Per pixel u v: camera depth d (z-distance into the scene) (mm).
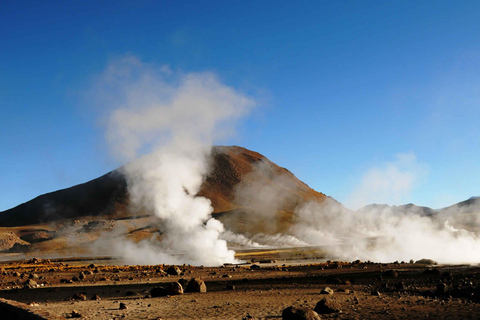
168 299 25234
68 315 18625
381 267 50969
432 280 33469
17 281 45156
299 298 24016
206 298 25297
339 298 23453
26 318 14398
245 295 26594
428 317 15891
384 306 19359
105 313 19516
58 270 67000
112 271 62844
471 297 22969
